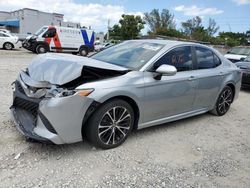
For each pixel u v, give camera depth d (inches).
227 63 245.9
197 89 205.9
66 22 2274.9
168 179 138.0
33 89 146.6
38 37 824.9
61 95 137.7
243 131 216.7
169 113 191.6
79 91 141.7
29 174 130.0
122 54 193.3
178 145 177.5
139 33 2255.2
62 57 168.2
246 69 377.4
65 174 133.0
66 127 140.5
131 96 161.5
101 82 151.9
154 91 173.5
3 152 145.6
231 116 252.5
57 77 145.3
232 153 174.6
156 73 173.2
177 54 193.9
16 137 162.7
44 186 122.8
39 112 139.2
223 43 2539.4
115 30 2336.4
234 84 247.9
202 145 181.8
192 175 143.9
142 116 173.2
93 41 925.2
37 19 2306.8
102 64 161.5
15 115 158.2
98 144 156.5
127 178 135.3
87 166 141.6
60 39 855.7
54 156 147.3
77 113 142.0
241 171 153.3
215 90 227.1
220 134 204.8
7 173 128.9
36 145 155.8
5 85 292.8
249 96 358.3
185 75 194.7
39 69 157.2
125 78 161.2
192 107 209.8
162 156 160.4
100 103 148.3
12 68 429.1
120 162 148.8
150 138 183.0
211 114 249.6
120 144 166.9
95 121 151.1
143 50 190.5
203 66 215.9
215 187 135.6
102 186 127.1
